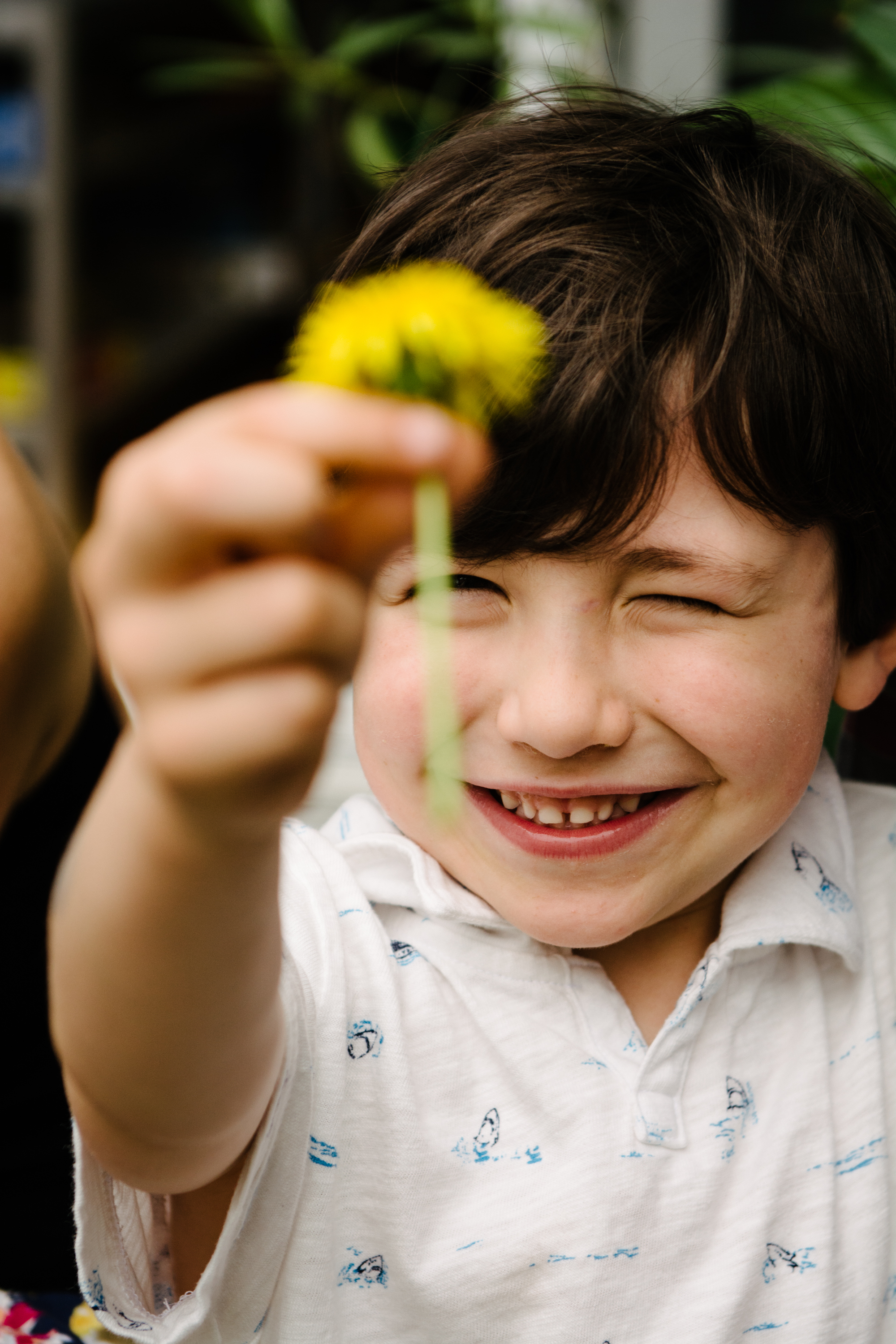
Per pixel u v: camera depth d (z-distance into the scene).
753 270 0.54
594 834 0.55
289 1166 0.53
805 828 0.63
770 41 1.19
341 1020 0.56
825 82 0.77
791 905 0.60
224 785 0.41
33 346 1.91
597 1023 0.58
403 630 0.55
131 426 2.13
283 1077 0.52
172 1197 0.54
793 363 0.54
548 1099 0.58
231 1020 0.46
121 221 2.17
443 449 0.41
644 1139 0.57
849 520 0.55
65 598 0.52
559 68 0.89
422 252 0.56
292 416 0.40
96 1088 0.47
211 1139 0.48
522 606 0.53
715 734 0.54
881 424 0.56
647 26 1.18
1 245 2.05
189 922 0.44
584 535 0.52
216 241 2.19
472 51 1.08
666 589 0.53
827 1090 0.60
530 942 0.58
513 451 0.52
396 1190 0.56
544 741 0.53
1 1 1.83
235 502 0.40
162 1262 0.54
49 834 0.71
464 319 0.42
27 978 0.71
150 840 0.43
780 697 0.54
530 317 0.50
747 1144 0.59
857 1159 0.60
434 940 0.58
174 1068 0.46
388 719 0.56
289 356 0.45
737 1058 0.59
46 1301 0.66
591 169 0.56
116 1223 0.52
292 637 0.41
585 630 0.53
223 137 2.13
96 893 0.45
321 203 1.77
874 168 0.69
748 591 0.53
